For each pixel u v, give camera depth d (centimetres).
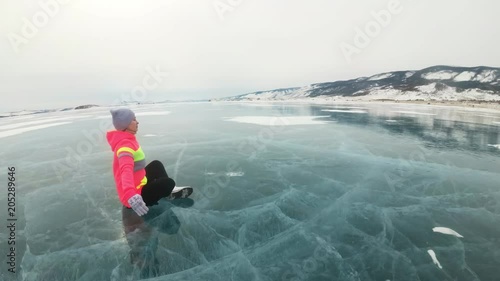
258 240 250
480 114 1201
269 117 1183
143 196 294
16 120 1306
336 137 717
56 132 862
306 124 952
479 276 196
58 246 244
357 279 196
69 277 205
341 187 373
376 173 428
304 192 357
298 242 245
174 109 1788
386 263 213
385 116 1159
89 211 312
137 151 288
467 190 354
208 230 267
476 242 239
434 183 381
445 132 761
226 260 222
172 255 229
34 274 207
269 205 320
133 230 269
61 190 377
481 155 521
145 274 207
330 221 281
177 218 291
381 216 289
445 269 204
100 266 216
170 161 508
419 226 268
